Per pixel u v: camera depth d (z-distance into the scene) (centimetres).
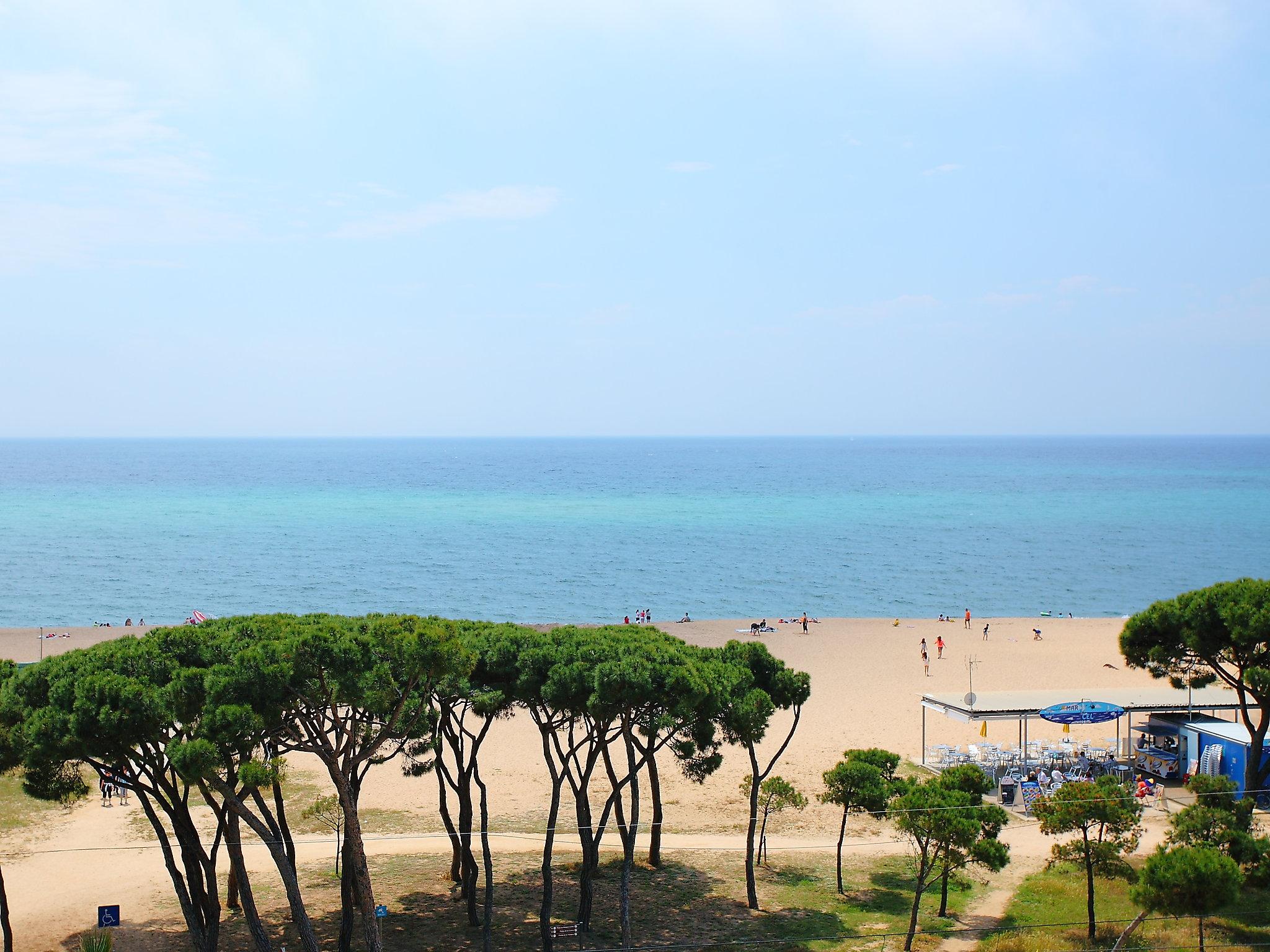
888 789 3130
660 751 4841
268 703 2170
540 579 11712
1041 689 5962
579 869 3331
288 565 12556
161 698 2148
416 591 10900
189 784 2078
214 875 2528
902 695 5878
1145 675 6469
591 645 2720
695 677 2530
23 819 3803
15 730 2327
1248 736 3762
